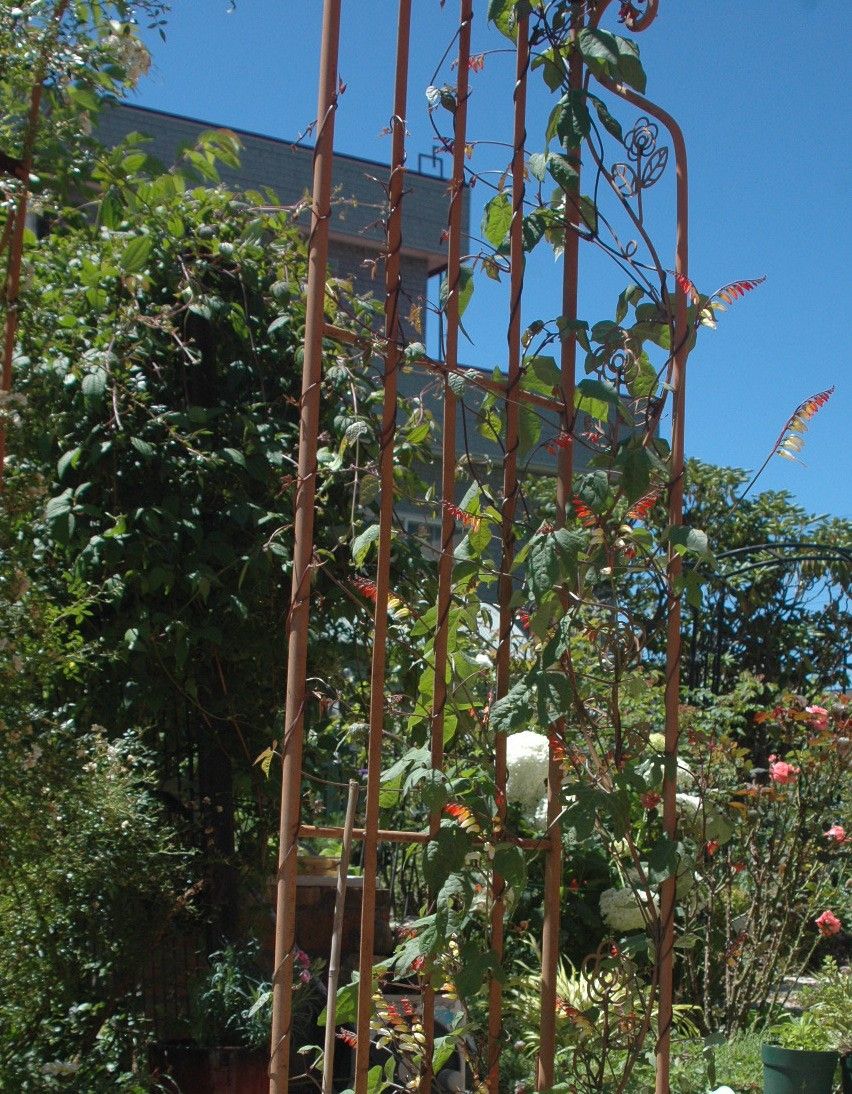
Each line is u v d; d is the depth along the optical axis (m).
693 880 2.48
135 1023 3.43
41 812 2.99
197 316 4.41
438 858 2.23
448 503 2.37
